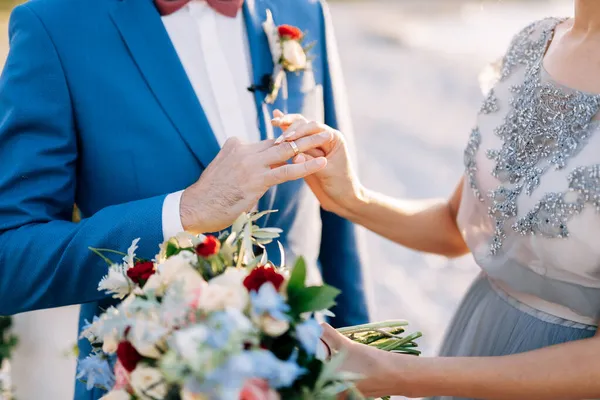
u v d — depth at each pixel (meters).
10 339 2.41
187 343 1.02
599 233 1.48
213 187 1.54
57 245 1.57
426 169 6.30
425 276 4.79
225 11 1.81
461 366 1.48
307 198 1.91
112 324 1.16
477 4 13.40
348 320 2.05
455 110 7.95
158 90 1.68
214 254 1.26
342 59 10.05
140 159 1.67
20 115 1.61
